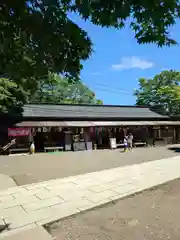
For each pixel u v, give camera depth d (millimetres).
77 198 6012
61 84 36750
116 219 4578
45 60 2529
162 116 26422
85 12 2312
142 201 5695
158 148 20734
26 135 18781
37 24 2229
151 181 7754
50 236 3885
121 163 12281
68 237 3838
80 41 2443
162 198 5891
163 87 31562
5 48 2396
